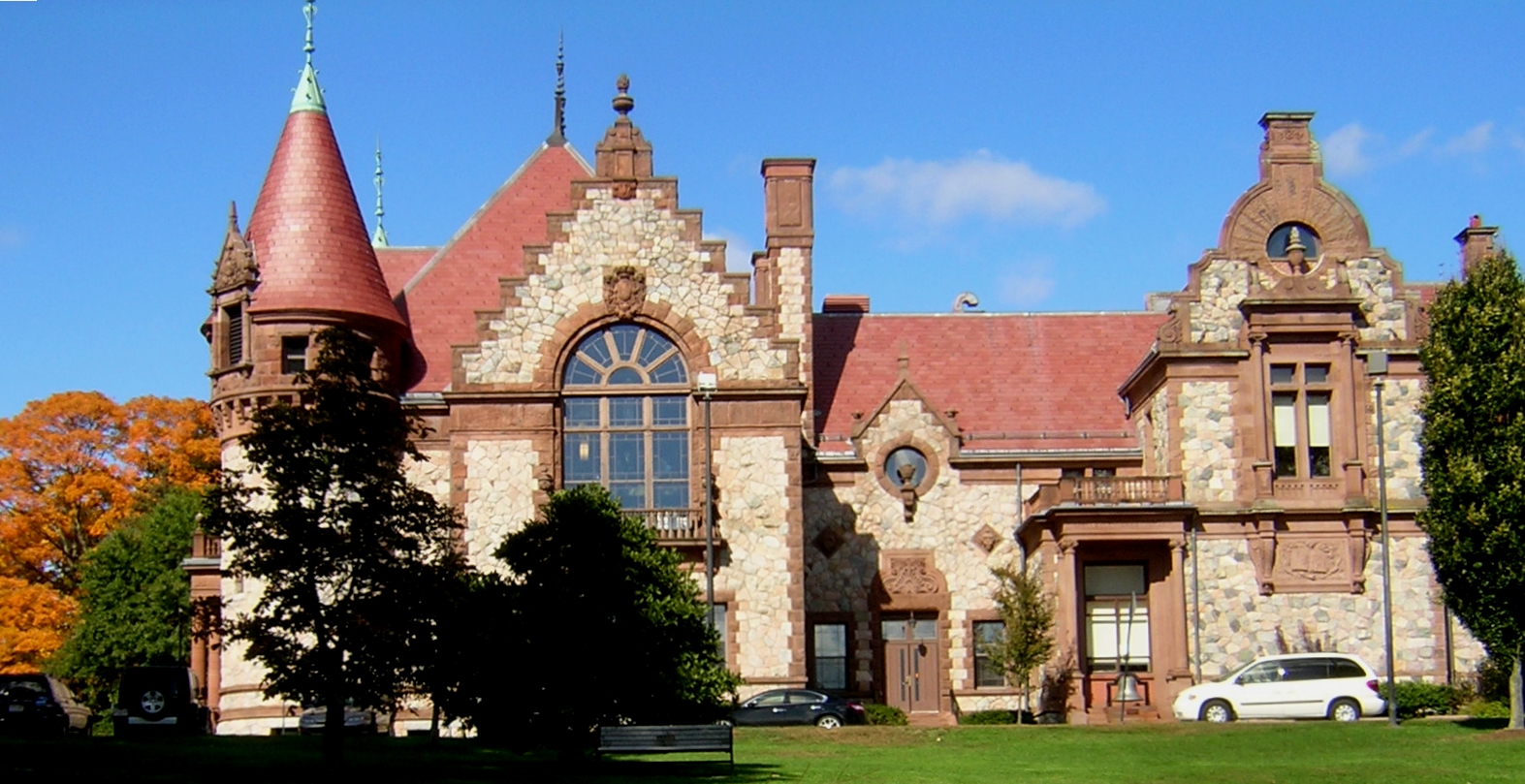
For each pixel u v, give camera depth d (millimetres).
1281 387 52969
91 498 74438
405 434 33406
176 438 76250
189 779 29312
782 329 57250
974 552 55844
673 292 51375
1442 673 52094
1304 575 52250
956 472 56250
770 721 47156
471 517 50188
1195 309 53219
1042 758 36031
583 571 35406
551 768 32656
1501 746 36469
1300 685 48062
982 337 60438
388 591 31844
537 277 51344
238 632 31703
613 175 51719
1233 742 39438
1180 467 52625
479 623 34250
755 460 50844
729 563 50438
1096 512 51656
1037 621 51500
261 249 51562
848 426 57469
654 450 51031
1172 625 51781
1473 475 40250
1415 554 52656
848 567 55562
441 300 54938
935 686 55219
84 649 68375
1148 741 39844
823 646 55406
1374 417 52906
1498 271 41562
